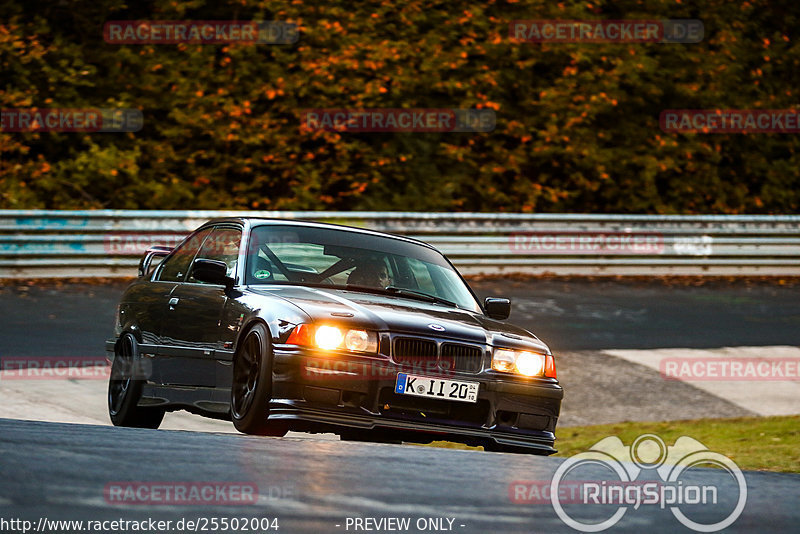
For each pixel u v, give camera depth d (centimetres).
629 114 8219
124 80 7325
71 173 6894
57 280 5091
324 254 2223
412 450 1263
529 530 742
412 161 7600
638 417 3153
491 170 7656
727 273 6325
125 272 5266
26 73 7025
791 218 6438
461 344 1958
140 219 5322
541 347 2084
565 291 5466
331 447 1231
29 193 6612
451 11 7881
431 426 1906
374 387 1875
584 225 6066
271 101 7550
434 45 7606
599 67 8088
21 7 7450
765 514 877
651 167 7900
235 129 7175
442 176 7606
